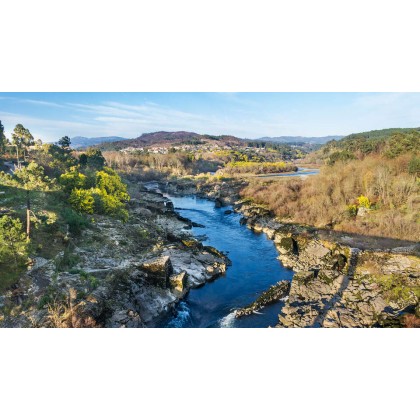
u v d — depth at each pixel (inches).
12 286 877.2
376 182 1963.6
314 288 1126.4
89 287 956.0
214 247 1653.5
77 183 1761.8
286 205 2246.6
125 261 1240.8
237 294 1155.9
